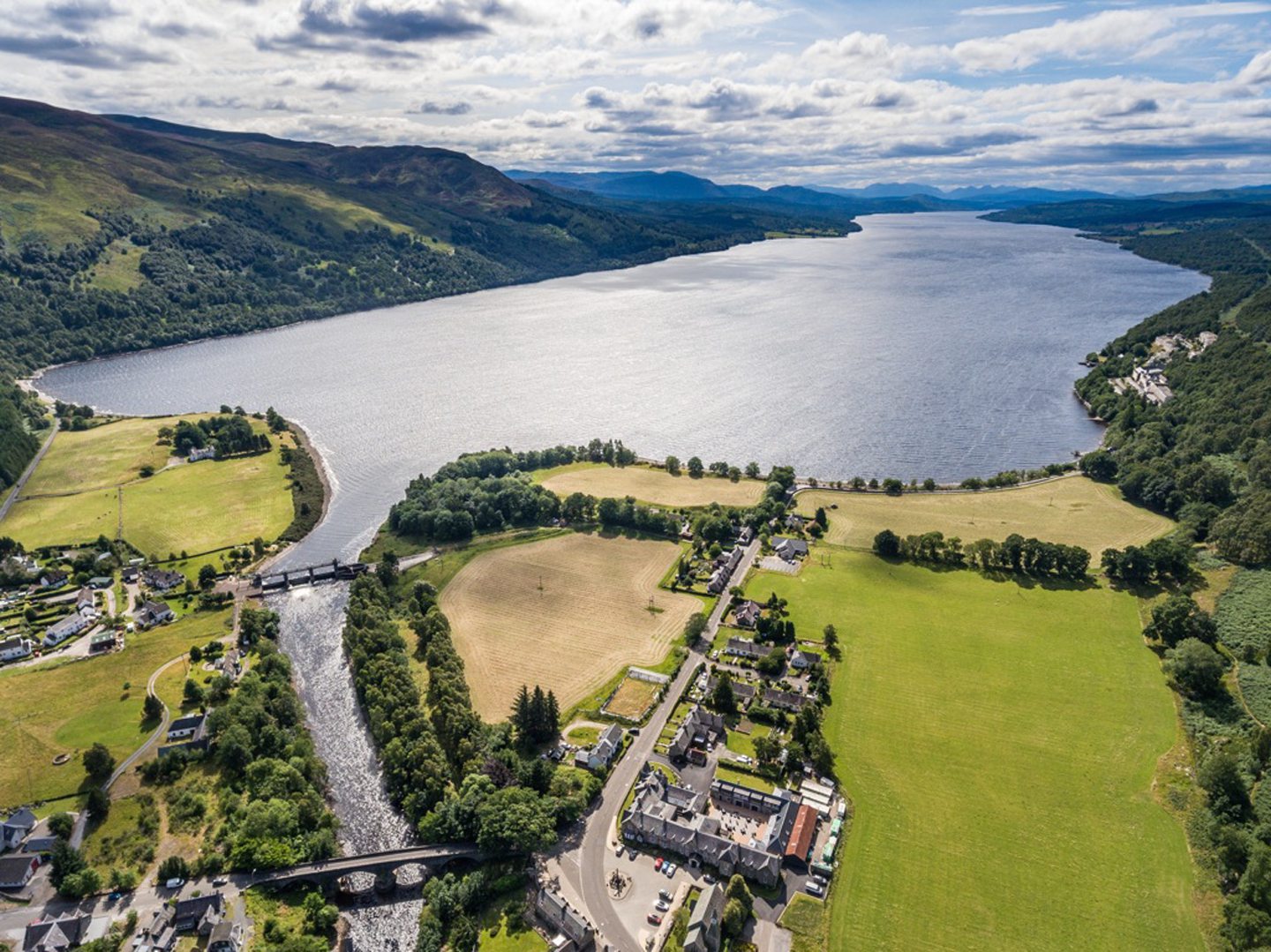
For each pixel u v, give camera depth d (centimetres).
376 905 13838
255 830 14475
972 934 12481
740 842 14288
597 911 13100
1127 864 13712
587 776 15862
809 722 16800
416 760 16038
